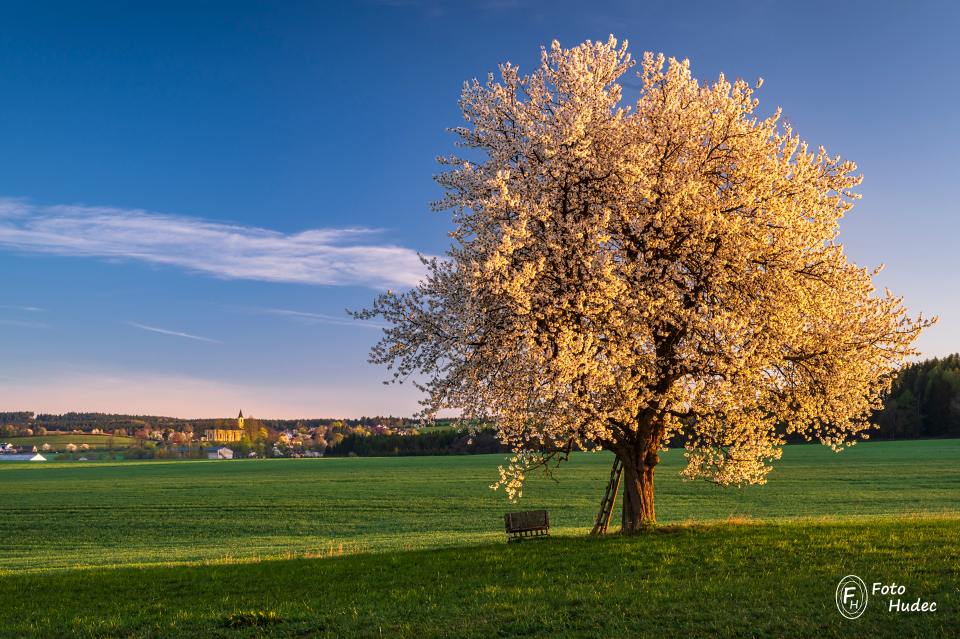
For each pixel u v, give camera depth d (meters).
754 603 16.33
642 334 23.62
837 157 25.38
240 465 134.25
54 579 24.00
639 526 25.69
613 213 23.80
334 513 56.34
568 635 14.91
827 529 24.72
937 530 23.58
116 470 125.56
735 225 22.98
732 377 23.58
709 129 25.41
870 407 26.20
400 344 24.94
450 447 161.88
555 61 25.72
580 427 23.50
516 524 27.02
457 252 24.86
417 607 17.48
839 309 24.75
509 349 23.64
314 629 16.25
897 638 13.96
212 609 18.44
